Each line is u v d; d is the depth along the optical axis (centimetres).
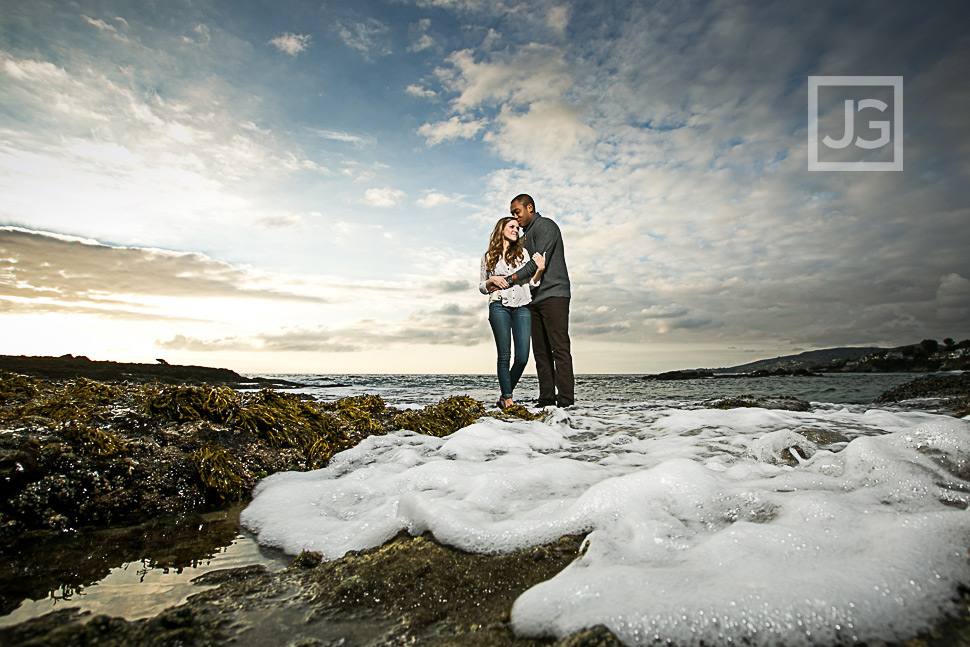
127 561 201
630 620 121
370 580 169
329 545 212
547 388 757
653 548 170
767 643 115
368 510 258
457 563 180
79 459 263
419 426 495
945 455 230
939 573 132
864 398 984
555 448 414
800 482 230
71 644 123
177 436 333
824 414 552
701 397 1066
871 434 395
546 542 194
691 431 463
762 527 166
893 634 115
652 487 220
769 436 346
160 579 181
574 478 283
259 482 331
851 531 163
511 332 721
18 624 136
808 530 163
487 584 165
